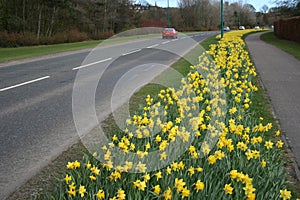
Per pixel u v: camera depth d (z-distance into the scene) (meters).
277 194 2.90
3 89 8.73
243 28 82.31
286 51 19.97
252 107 6.51
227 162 3.28
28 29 34.22
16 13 33.88
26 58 17.50
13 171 3.84
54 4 34.44
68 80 9.99
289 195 2.75
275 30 42.53
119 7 42.47
